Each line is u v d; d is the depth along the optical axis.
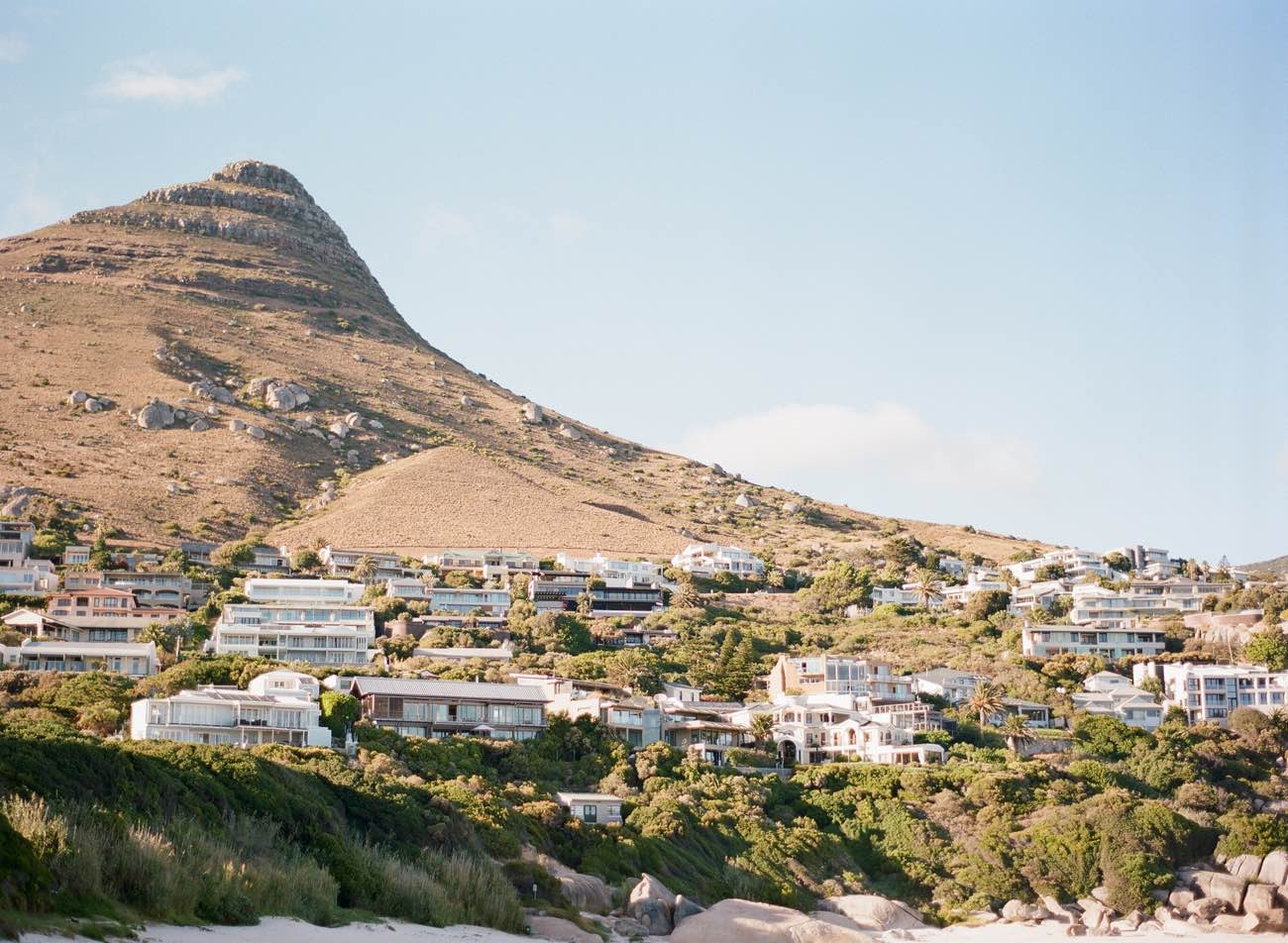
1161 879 145.62
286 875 93.88
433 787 133.75
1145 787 177.12
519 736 172.50
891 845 153.25
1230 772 184.00
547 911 114.00
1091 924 142.00
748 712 194.12
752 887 135.50
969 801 162.38
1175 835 152.88
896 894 146.62
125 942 72.50
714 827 147.00
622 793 153.38
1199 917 142.50
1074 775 174.75
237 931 81.31
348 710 154.62
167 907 80.25
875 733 184.62
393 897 101.06
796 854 146.25
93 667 178.00
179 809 103.44
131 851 81.81
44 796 93.06
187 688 161.88
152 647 181.25
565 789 155.75
